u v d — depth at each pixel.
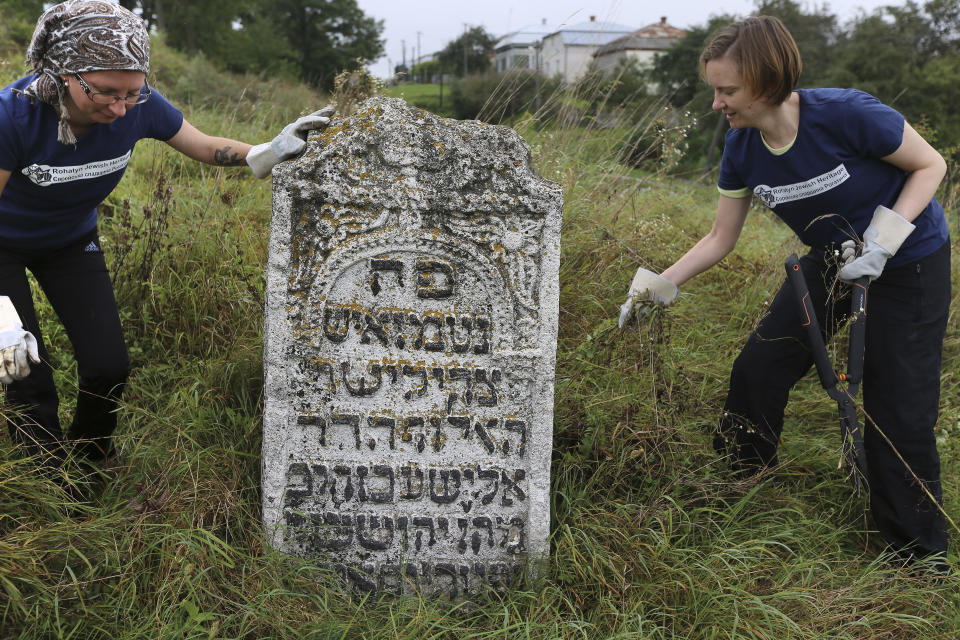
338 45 44.12
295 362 2.23
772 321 2.69
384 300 2.23
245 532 2.33
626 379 3.04
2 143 1.94
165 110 2.32
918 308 2.36
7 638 1.87
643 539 2.44
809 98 2.32
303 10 42.50
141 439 2.56
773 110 2.30
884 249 2.24
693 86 17.22
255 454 2.64
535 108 4.77
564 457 2.72
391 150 2.11
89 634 1.94
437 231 2.18
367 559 2.37
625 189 4.39
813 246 2.61
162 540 2.10
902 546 2.52
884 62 21.89
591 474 2.76
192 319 3.24
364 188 2.13
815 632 2.11
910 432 2.41
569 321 3.37
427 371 2.28
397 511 2.35
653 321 2.84
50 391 2.37
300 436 2.28
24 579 1.91
